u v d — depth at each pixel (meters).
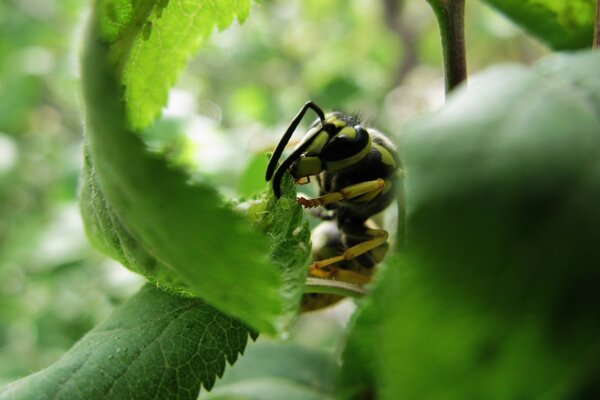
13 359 0.10
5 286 0.12
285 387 0.05
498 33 0.16
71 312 0.10
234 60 0.15
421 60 0.17
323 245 0.05
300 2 0.17
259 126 0.13
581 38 0.05
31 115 0.15
